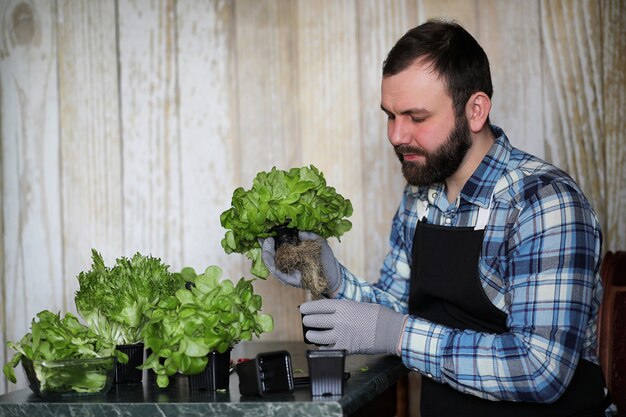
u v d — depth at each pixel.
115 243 2.57
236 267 2.53
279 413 1.39
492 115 2.38
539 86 2.35
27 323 2.60
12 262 2.61
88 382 1.54
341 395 1.44
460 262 1.76
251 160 2.51
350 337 1.67
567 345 1.57
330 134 2.48
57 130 2.60
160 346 1.52
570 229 1.62
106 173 2.58
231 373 1.77
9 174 2.61
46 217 2.60
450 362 1.61
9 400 1.55
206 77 2.54
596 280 1.72
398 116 1.73
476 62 1.76
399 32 2.44
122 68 2.57
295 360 2.00
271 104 2.50
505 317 1.72
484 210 1.76
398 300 2.04
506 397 1.59
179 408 1.43
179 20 2.55
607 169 2.32
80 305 1.70
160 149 2.56
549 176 1.70
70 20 2.59
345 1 2.46
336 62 2.47
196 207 2.54
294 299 2.49
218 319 1.53
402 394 2.31
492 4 2.37
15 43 2.61
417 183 1.78
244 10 2.51
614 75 2.32
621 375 1.95
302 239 1.77
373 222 2.46
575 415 1.69
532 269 1.63
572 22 2.33
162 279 1.74
